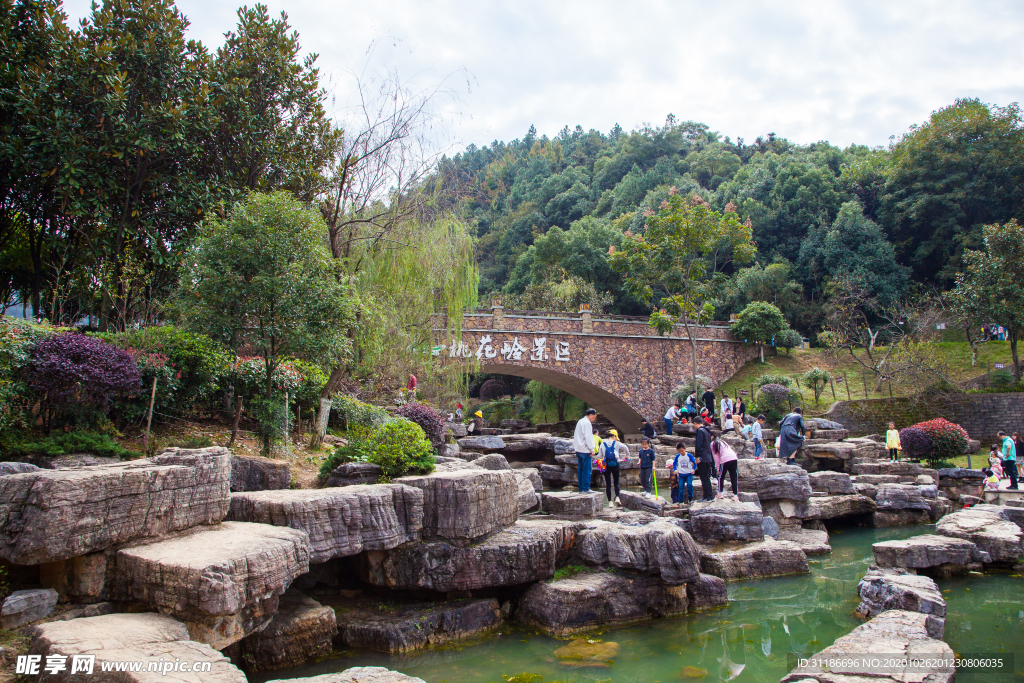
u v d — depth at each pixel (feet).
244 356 40.45
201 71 46.29
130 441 30.40
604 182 234.99
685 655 21.15
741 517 32.83
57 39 40.19
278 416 34.42
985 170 140.15
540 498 36.17
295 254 33.35
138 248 46.11
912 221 150.92
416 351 49.37
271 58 48.06
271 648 19.26
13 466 20.16
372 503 22.49
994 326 111.75
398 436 30.63
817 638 22.86
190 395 34.88
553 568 25.27
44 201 45.21
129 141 41.06
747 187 185.26
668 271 104.32
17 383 26.04
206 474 19.56
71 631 14.30
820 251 151.94
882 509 47.34
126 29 43.83
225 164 48.60
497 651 21.42
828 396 109.09
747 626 24.07
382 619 21.94
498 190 236.63
